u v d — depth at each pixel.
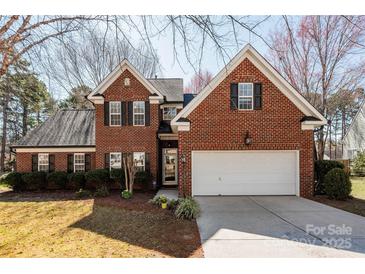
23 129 29.14
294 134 12.20
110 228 7.59
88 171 15.34
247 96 12.24
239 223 7.72
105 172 14.79
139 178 14.58
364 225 7.45
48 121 17.66
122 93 15.58
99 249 5.95
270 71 12.22
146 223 7.96
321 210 9.30
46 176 15.22
